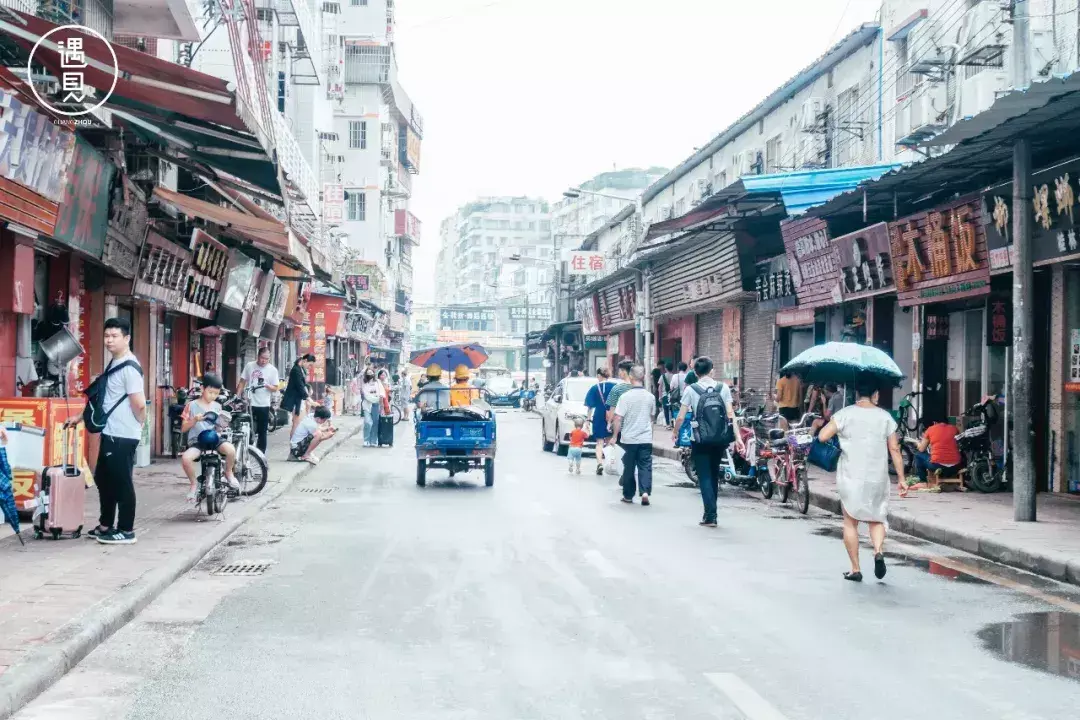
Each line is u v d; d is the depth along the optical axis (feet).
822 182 62.49
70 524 33.24
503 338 358.43
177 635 22.65
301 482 57.21
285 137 79.25
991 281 51.29
